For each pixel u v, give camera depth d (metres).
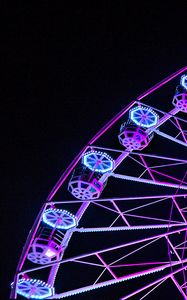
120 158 23.42
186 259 20.91
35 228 20.83
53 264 19.83
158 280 20.44
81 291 19.42
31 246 20.84
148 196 21.69
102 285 19.64
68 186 22.73
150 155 22.77
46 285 20.17
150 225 21.22
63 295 19.22
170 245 21.08
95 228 21.53
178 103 25.05
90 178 22.56
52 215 21.61
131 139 23.88
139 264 20.38
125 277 20.00
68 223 21.66
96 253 20.25
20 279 20.14
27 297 20.06
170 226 21.28
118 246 20.48
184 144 23.39
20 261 19.91
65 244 21.59
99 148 22.95
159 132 24.11
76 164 22.38
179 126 23.67
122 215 21.53
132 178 22.62
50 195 21.67
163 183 22.16
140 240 20.83
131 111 24.56
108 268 20.14
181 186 22.00
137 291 20.27
